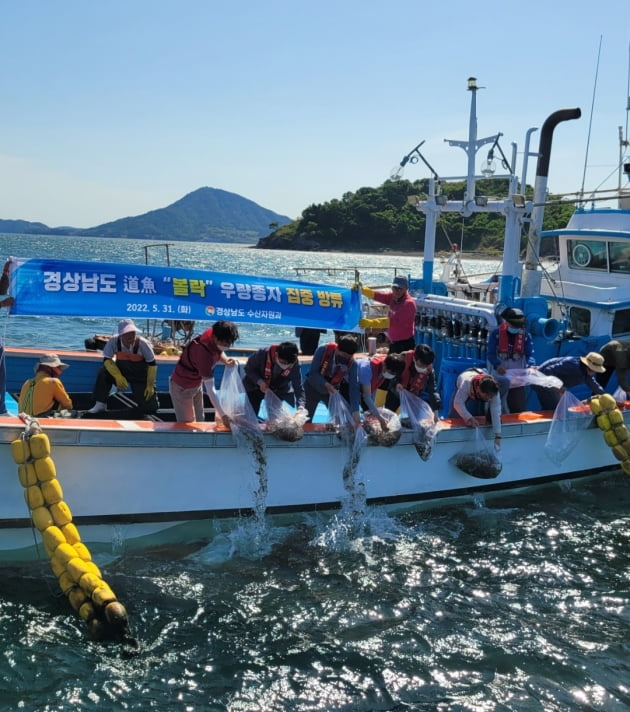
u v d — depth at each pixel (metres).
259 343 21.31
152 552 6.52
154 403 7.56
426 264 10.48
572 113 8.68
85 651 5.06
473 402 8.23
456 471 7.92
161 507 6.54
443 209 10.11
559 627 5.62
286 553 6.66
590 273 10.12
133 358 7.39
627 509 8.11
